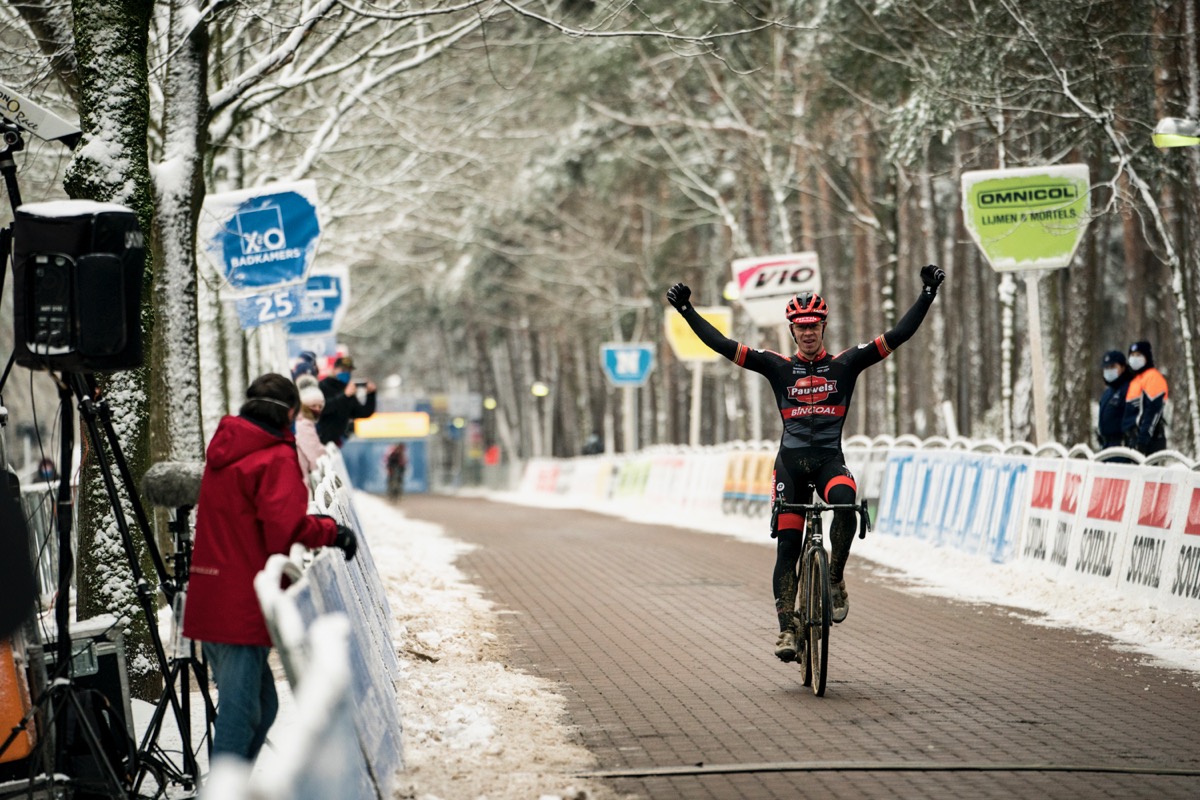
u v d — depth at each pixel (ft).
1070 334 242.17
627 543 216.74
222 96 114.01
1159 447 156.76
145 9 89.92
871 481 203.72
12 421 344.08
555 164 441.27
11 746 63.93
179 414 101.19
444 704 82.33
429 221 331.36
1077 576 136.26
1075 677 93.25
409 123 245.45
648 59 355.36
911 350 377.30
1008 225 169.58
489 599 141.18
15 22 133.28
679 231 466.70
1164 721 78.89
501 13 165.68
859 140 327.67
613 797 62.23
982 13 199.72
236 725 61.16
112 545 89.15
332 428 178.60
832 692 87.97
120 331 62.90
